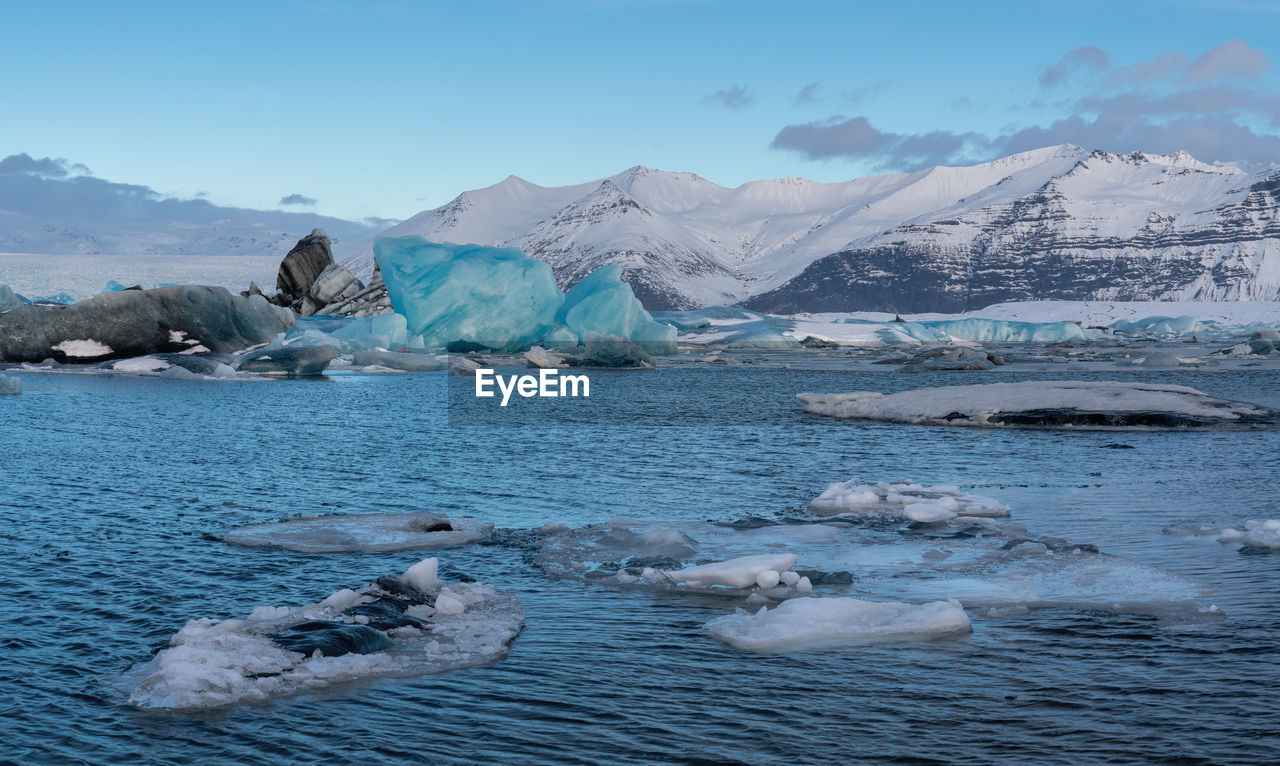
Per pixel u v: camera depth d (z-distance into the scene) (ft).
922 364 136.77
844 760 16.15
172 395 88.69
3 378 86.63
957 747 16.53
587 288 161.07
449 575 27.86
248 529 33.19
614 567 28.60
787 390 104.53
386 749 16.74
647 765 16.10
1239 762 15.84
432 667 20.49
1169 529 32.63
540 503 39.29
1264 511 35.83
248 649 20.74
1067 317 438.40
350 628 22.00
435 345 158.20
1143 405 65.46
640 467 48.78
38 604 24.73
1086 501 38.45
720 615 24.11
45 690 19.25
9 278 638.12
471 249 165.68
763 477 45.65
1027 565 27.99
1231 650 20.74
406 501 39.58
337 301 198.70
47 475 44.19
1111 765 15.83
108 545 30.94
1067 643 21.43
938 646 21.43
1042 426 64.03
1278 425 61.77
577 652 21.47
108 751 16.71
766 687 19.30
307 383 106.93
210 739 17.15
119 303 121.90
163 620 23.57
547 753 16.53
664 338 163.63
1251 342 184.44
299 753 16.62
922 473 46.34
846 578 26.63
